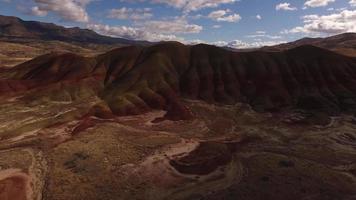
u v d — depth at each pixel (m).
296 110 95.19
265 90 104.69
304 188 51.53
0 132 74.38
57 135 74.00
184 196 49.56
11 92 101.06
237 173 57.94
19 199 47.94
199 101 101.06
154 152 65.75
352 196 49.62
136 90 102.25
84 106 91.88
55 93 99.12
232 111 95.12
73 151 65.19
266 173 57.44
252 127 84.00
